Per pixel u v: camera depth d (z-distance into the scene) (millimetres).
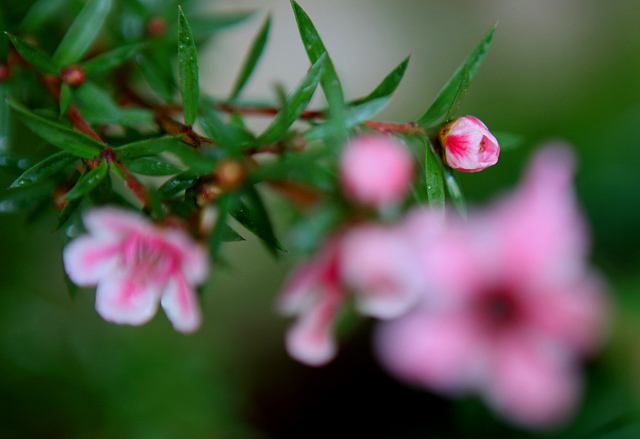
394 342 359
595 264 418
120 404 315
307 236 235
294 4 223
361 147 222
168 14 263
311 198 234
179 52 223
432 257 347
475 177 439
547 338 361
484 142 225
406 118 491
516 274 355
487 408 382
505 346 361
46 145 244
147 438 316
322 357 241
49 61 235
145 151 223
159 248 220
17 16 265
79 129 230
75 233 234
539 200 355
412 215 238
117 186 287
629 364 373
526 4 527
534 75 501
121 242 222
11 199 241
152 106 253
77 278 222
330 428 447
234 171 218
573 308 356
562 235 355
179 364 330
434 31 520
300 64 443
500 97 489
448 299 354
